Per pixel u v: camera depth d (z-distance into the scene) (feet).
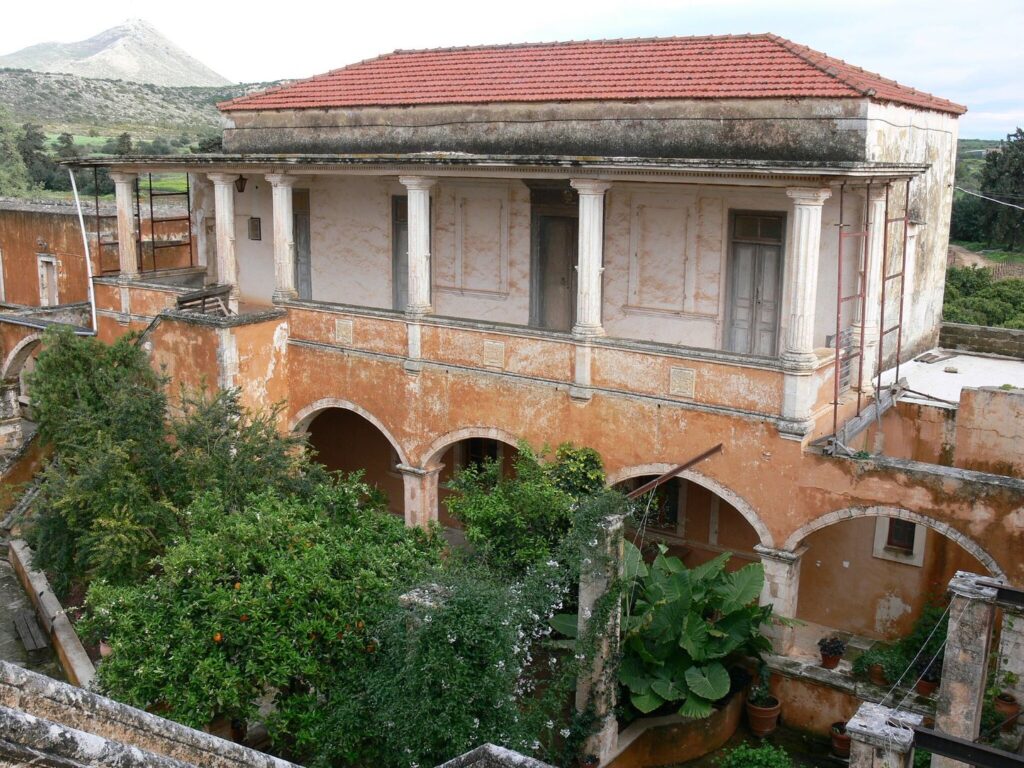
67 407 54.24
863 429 43.83
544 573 34.63
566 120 50.21
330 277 64.03
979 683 28.25
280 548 35.14
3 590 55.11
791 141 43.52
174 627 32.60
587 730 36.22
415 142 56.29
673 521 52.24
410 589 32.63
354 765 33.73
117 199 63.72
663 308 51.42
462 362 49.32
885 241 42.91
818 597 48.03
